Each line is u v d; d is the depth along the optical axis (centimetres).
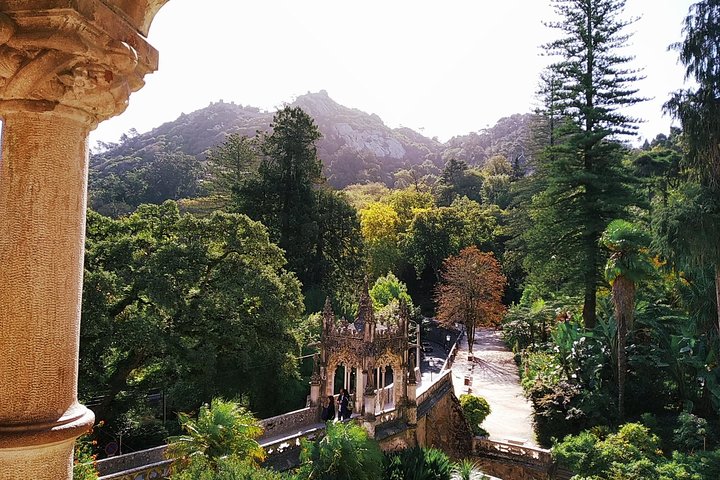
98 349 1792
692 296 2538
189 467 1052
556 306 3906
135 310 1955
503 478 2216
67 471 381
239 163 5450
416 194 8000
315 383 1866
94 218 2250
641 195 3384
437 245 6234
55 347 374
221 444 1191
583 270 3312
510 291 6241
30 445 351
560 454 2050
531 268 3841
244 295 2152
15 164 377
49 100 376
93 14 373
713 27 2145
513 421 2753
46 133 380
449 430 2345
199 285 2195
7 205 374
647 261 2467
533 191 4459
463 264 4819
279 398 2377
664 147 5247
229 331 2077
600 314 3322
